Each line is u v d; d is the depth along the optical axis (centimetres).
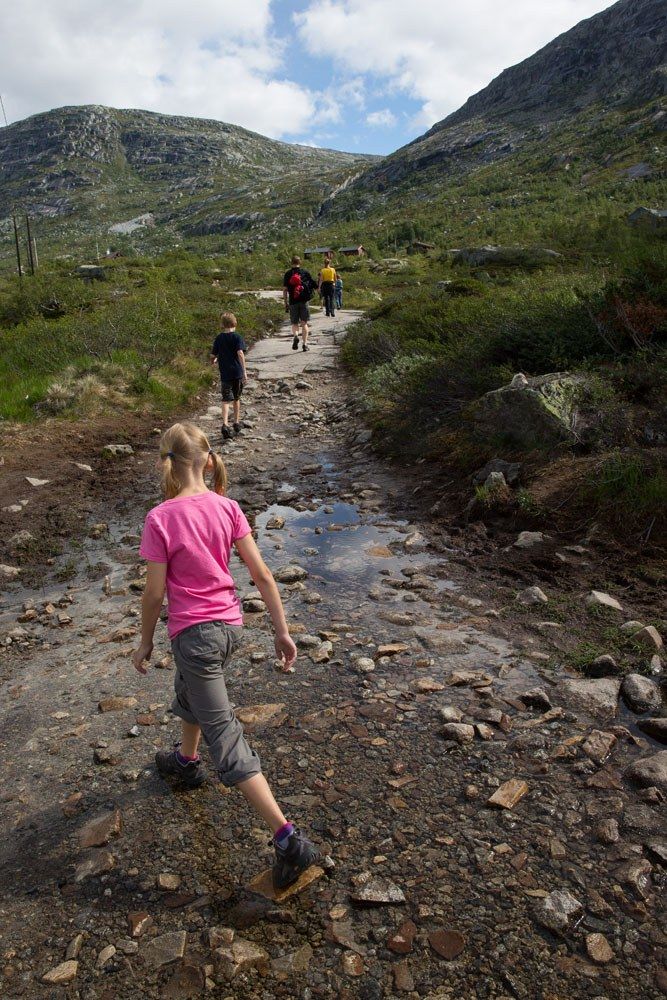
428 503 672
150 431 1017
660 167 10888
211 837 272
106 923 236
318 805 284
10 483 759
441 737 325
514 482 634
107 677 405
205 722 248
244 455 908
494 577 500
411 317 1448
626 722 331
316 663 401
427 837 264
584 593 459
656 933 219
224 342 977
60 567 578
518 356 863
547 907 229
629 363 727
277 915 233
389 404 1009
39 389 1121
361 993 204
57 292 2344
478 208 12100
